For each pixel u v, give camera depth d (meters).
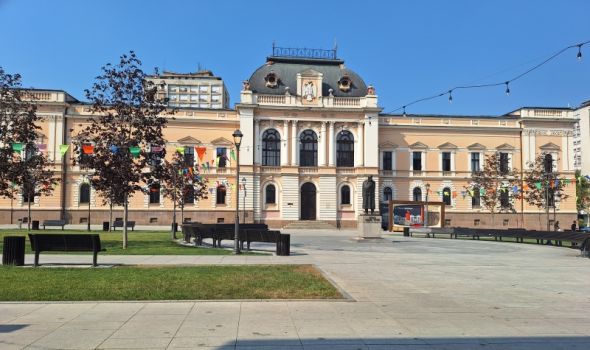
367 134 69.50
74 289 13.01
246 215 66.81
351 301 12.16
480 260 23.45
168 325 9.64
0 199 63.78
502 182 66.50
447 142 73.06
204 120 68.88
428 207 63.38
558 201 66.38
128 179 28.81
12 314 10.51
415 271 18.59
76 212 65.69
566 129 74.06
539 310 11.42
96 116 65.38
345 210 69.12
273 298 12.27
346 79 72.06
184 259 21.39
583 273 18.53
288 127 68.81
